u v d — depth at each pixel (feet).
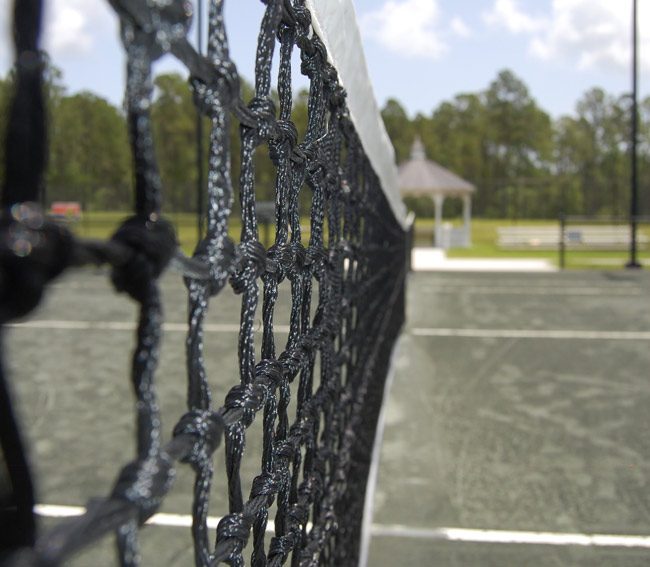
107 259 1.56
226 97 2.45
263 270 3.18
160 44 1.74
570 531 11.51
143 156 1.72
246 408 3.01
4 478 1.25
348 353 7.43
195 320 2.35
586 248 98.37
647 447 15.85
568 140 275.59
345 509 7.73
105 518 1.56
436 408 18.86
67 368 23.62
